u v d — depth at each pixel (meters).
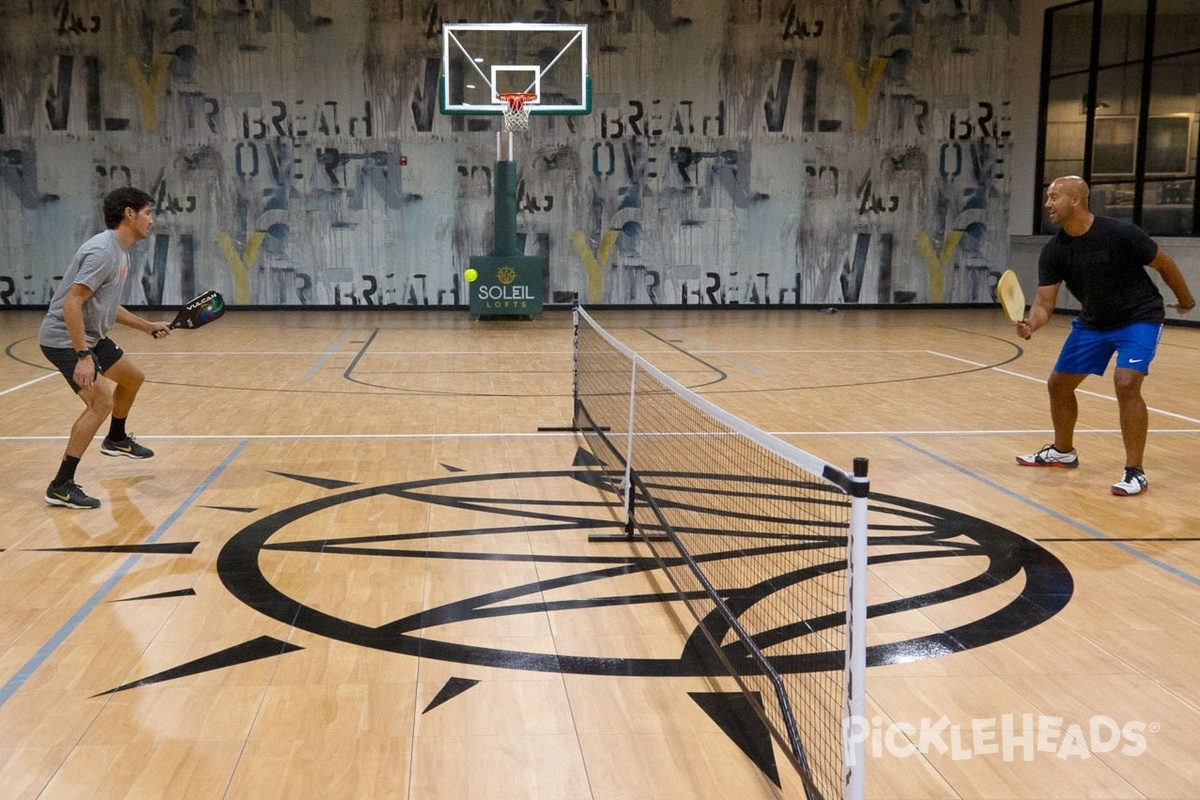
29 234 16.55
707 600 4.01
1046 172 17.36
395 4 16.67
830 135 17.58
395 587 4.18
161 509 5.27
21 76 16.22
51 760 2.80
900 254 17.98
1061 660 3.54
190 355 11.51
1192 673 3.45
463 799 2.62
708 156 17.44
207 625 3.77
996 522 5.15
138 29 16.31
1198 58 14.53
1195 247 14.65
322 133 16.84
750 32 17.23
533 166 17.22
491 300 15.42
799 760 2.53
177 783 2.68
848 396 9.02
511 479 5.93
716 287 17.80
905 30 17.44
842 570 4.34
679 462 5.73
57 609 3.91
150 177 16.64
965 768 2.82
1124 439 5.76
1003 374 10.45
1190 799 2.69
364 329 14.43
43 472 6.02
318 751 2.86
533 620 3.84
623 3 16.98
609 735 2.97
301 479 5.91
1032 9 17.22
